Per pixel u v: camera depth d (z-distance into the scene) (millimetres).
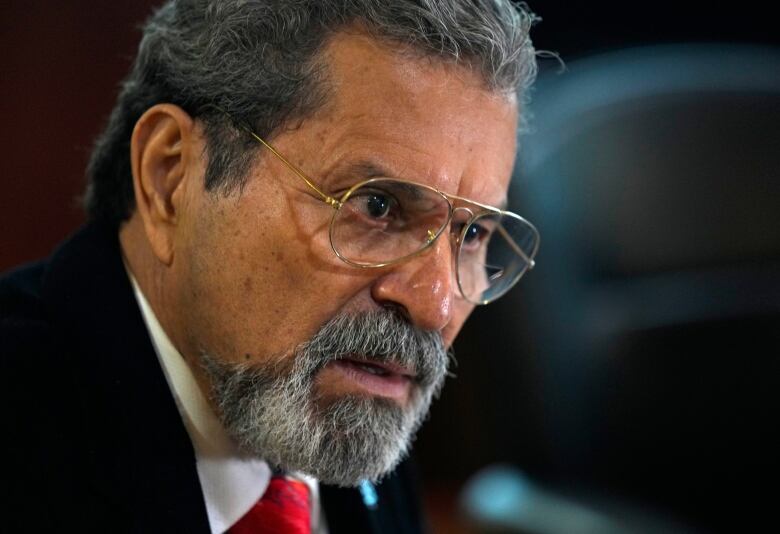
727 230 4293
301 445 2158
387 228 2154
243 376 2180
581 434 4250
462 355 4527
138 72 2482
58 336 2234
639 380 4266
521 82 2352
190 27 2309
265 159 2117
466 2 2176
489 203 2273
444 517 5445
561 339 4234
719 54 4633
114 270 2354
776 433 4348
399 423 2256
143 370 2229
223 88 2172
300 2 2125
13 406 2109
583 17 6027
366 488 2822
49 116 3992
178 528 2123
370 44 2084
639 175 4273
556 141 4270
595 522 3229
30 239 4035
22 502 2020
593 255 4254
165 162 2283
